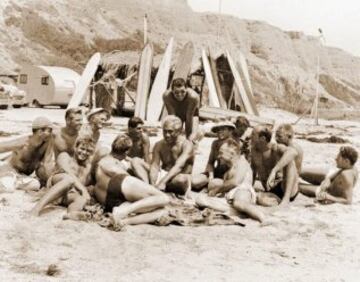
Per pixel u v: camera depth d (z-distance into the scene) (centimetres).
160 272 425
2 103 2397
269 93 6225
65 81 2653
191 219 565
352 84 8338
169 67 2145
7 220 526
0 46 4772
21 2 5544
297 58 8600
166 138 658
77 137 628
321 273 441
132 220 539
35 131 653
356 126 2892
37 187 651
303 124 2719
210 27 8288
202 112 1898
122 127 1705
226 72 2392
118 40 6034
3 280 388
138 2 7819
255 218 586
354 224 587
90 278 403
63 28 5681
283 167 662
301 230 555
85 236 496
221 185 672
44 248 461
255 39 8425
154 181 661
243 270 438
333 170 702
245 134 765
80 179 608
